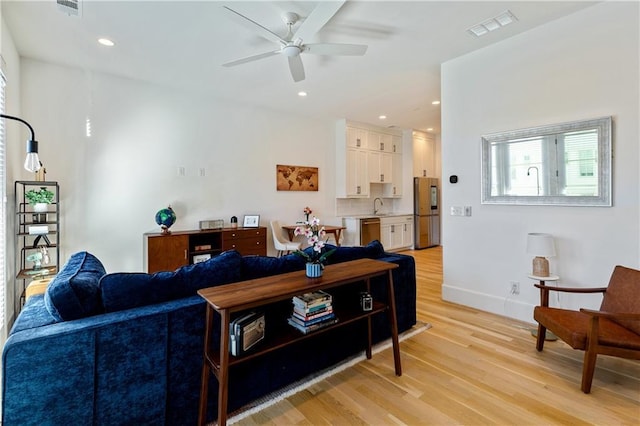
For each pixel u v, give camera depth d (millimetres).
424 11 2592
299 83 4230
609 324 2117
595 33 2557
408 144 7520
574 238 2727
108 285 1541
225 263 1888
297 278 1895
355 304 2305
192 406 1672
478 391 1979
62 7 2029
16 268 3223
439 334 2824
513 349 2516
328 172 6449
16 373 1229
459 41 3125
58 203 3342
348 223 6477
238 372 1827
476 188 3396
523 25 2842
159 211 4195
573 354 2416
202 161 4777
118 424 1447
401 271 2857
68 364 1319
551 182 2834
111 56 3412
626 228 2455
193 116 4672
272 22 2727
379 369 2262
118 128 4047
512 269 3148
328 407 1854
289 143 5816
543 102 2863
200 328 1679
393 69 3787
